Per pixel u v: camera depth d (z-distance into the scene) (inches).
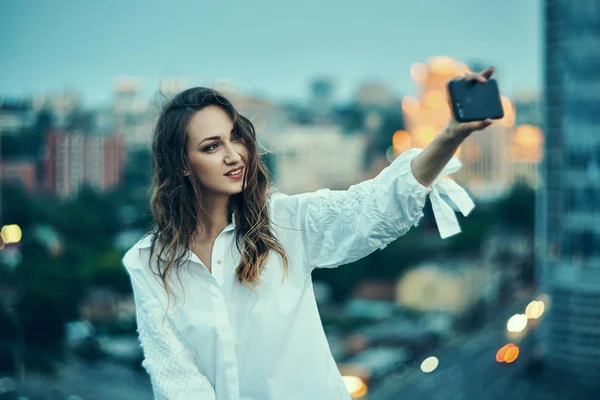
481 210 3430.1
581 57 1058.1
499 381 1334.9
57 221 2837.1
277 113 4972.9
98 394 1482.5
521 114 4328.3
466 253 2773.1
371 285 2464.3
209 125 63.1
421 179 59.3
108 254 2529.5
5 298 2080.5
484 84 56.7
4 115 3814.0
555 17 1084.5
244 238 63.2
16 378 1601.9
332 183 4343.0
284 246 64.8
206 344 64.4
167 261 65.1
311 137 4788.4
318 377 63.2
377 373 1585.9
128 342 1964.8
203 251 65.9
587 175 1079.0
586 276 1103.6
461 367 1605.6
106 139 3604.8
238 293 64.3
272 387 63.1
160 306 65.9
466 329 2116.1
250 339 63.4
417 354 1797.5
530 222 3346.5
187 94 64.5
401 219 60.4
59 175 3506.4
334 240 63.2
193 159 63.4
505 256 2925.7
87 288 2260.1
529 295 2534.5
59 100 4173.2
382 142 4869.6
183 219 64.9
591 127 1065.5
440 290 2295.8
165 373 64.6
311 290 65.2
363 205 61.1
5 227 2677.2
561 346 1176.2
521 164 4128.9
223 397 63.7
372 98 5580.7
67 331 1985.7
